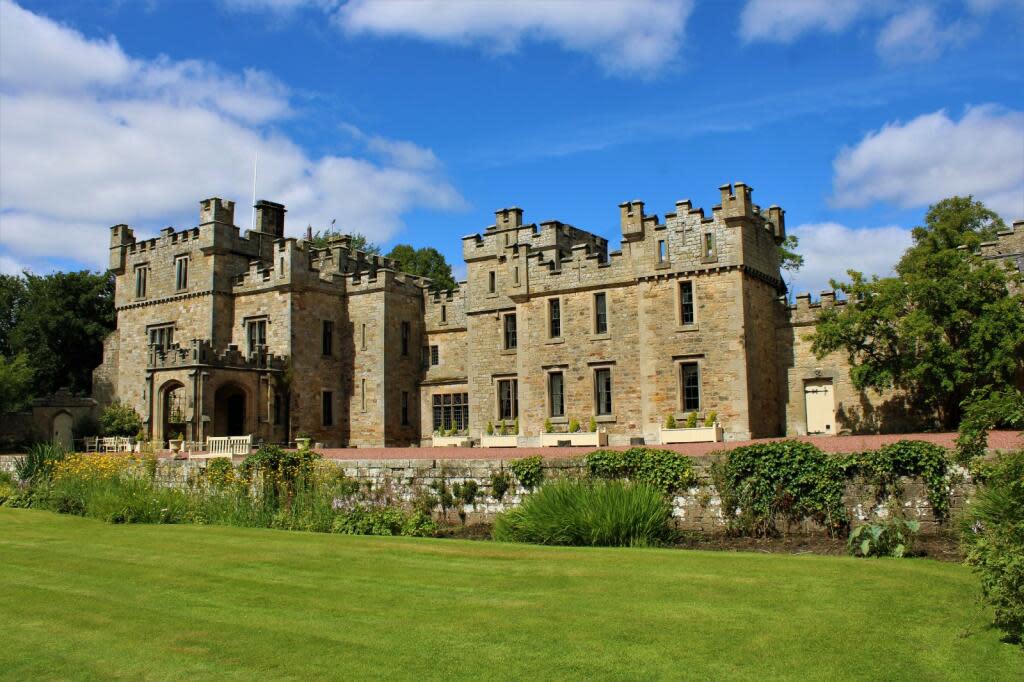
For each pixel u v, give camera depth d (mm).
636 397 30734
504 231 36375
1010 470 10133
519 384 33781
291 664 8281
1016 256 26797
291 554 14375
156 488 23125
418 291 41594
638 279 30797
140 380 42062
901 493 14672
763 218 30812
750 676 7547
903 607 9391
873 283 25250
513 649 8461
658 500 15953
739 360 28359
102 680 8102
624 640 8617
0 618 10438
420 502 19719
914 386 27391
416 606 10305
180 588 11891
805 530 15391
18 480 27141
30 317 51344
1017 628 8305
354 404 39812
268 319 38625
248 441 30250
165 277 41656
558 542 15633
